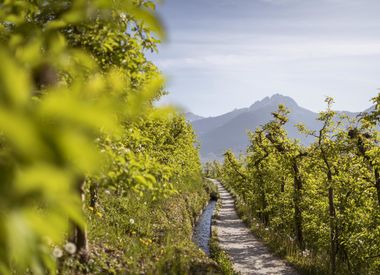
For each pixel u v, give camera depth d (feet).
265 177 106.83
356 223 61.26
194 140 160.76
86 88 3.36
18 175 2.66
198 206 125.08
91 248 31.68
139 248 38.06
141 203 62.28
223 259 63.26
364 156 56.65
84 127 2.64
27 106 2.59
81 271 25.61
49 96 2.63
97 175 17.60
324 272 59.93
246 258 71.46
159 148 67.36
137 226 50.01
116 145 20.63
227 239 89.15
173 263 35.83
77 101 2.75
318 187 73.05
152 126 59.98
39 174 2.44
